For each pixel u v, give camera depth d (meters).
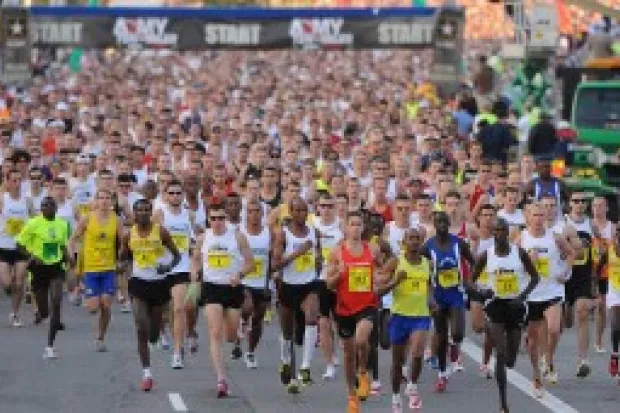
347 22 117.94
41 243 54.34
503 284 45.47
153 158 70.88
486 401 47.59
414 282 44.66
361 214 45.28
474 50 195.50
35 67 150.88
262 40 117.75
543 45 111.31
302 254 47.88
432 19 117.94
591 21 127.50
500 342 45.25
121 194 61.66
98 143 82.69
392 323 44.94
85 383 49.34
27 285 65.62
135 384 49.19
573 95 90.00
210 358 53.88
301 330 49.25
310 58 199.38
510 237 55.31
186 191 55.84
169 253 49.09
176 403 46.25
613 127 86.75
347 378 44.25
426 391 49.03
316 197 59.09
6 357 53.81
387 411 45.75
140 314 48.28
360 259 44.28
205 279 47.44
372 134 75.88
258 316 51.16
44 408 45.47
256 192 56.25
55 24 117.62
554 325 48.91
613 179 86.75
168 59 194.38
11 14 115.81
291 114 93.69
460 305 48.34
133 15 117.62
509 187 56.16
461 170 72.56
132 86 133.38
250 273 49.84
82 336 57.97
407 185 61.12
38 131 85.69
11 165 60.75
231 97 121.56
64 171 70.75
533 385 48.72
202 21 117.69
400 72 164.88
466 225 54.28
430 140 76.62
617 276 50.66
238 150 71.56
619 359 51.88
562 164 85.06
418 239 44.69
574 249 50.84
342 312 44.28
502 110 92.44
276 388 48.91
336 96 119.75
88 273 54.12
